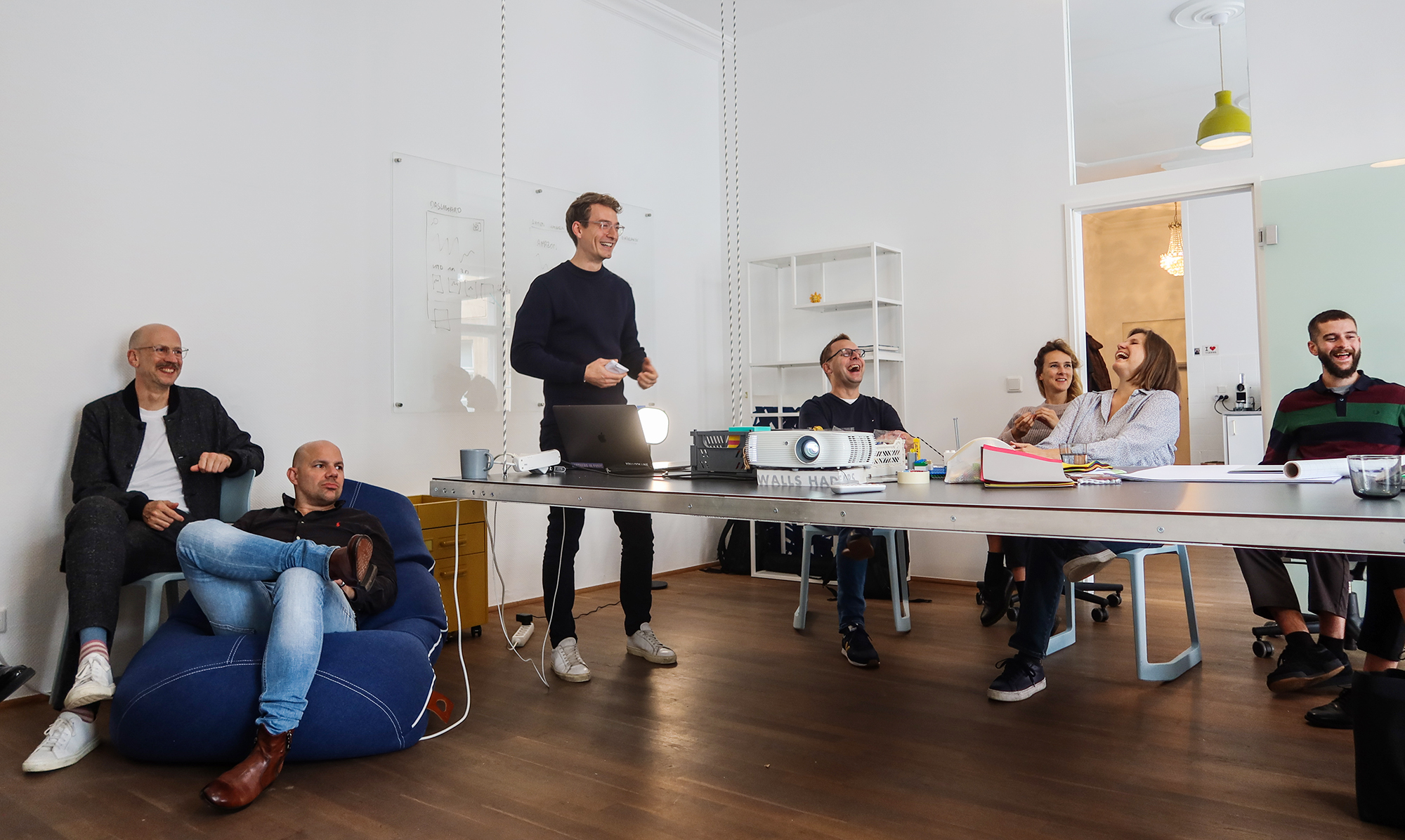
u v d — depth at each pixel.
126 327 2.93
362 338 3.58
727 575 4.89
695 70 5.28
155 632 2.48
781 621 3.63
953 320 4.64
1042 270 4.39
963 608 3.89
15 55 2.71
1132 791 1.81
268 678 1.95
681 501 1.75
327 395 3.46
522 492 2.10
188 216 3.09
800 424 3.61
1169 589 4.19
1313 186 3.73
